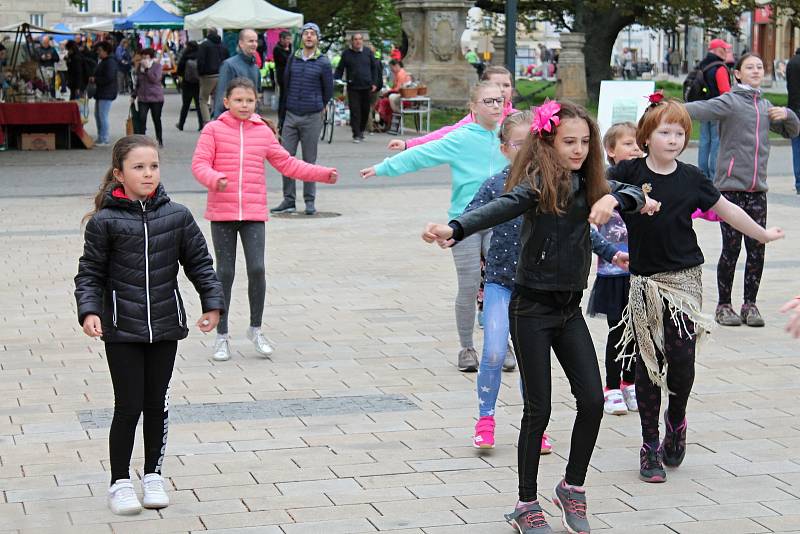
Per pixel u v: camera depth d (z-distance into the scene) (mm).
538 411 5762
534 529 5684
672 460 6801
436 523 5934
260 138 9234
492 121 8297
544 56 78188
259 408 7961
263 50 42906
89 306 5918
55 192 20078
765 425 7633
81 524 5895
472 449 7121
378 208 18406
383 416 7793
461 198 8430
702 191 6719
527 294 5777
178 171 23406
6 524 5883
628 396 8000
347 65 29797
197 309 11219
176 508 6125
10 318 10695
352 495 6328
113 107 45125
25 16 71250
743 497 6332
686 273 6699
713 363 9203
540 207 5645
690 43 76375
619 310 7812
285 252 14391
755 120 10188
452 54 36844
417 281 12602
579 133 5617
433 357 9391
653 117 6652
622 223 7809
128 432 6086
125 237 6027
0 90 30203
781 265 13359
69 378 8672
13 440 7215
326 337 10086
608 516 6059
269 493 6352
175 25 51469
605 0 42125
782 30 76312
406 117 35281
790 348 9680
